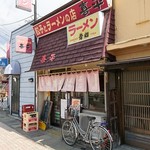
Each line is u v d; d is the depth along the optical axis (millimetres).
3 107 17891
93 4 7500
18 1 10461
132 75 6957
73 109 8188
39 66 9773
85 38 7750
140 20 6539
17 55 13680
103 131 6402
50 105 10391
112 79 7281
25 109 10461
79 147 7223
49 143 7809
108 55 6945
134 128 6910
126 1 7012
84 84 7723
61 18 8938
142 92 6703
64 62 8242
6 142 8008
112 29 7238
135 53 6625
